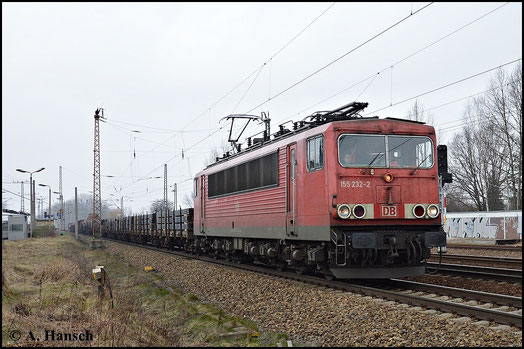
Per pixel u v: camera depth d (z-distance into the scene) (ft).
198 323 34.58
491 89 133.49
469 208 182.91
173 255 91.91
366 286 43.62
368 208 41.42
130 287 54.03
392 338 26.89
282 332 31.24
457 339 25.71
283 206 50.11
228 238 69.36
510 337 25.29
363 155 42.27
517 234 111.14
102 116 137.90
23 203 252.62
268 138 59.77
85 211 517.55
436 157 43.91
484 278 46.37
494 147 145.79
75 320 32.04
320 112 48.91
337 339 28.07
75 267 58.80
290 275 50.44
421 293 38.93
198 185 80.33
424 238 41.65
